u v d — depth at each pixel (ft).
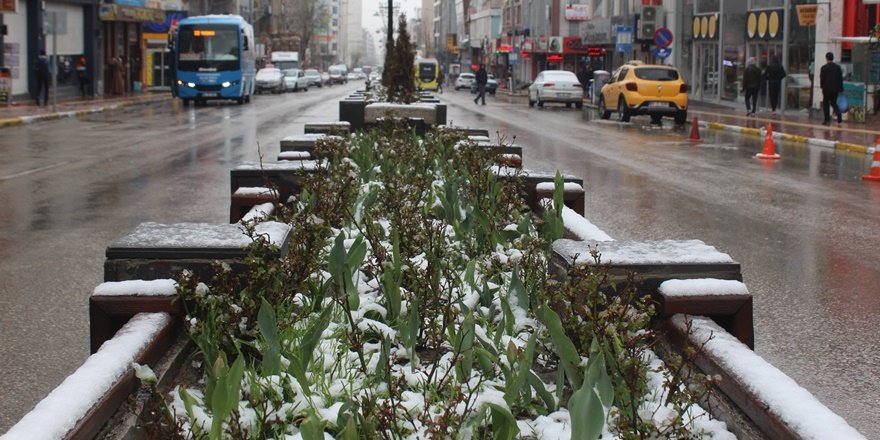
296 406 12.31
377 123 50.85
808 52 114.21
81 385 11.08
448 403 11.54
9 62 126.11
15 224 37.24
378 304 16.93
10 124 97.71
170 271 15.16
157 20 203.10
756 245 33.78
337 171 28.81
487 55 395.34
